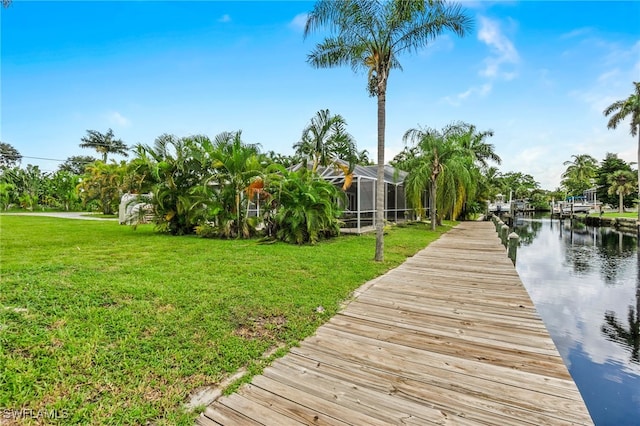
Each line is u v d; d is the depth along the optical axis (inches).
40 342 112.7
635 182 1346.0
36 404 82.0
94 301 156.9
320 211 399.5
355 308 167.0
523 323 146.8
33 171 1598.2
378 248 290.2
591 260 499.2
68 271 216.4
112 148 1626.5
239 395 91.4
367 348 121.7
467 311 162.9
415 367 107.7
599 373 169.5
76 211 1425.9
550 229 1037.2
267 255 300.7
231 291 182.1
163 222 492.4
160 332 126.7
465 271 255.1
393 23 289.0
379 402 88.8
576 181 2089.1
